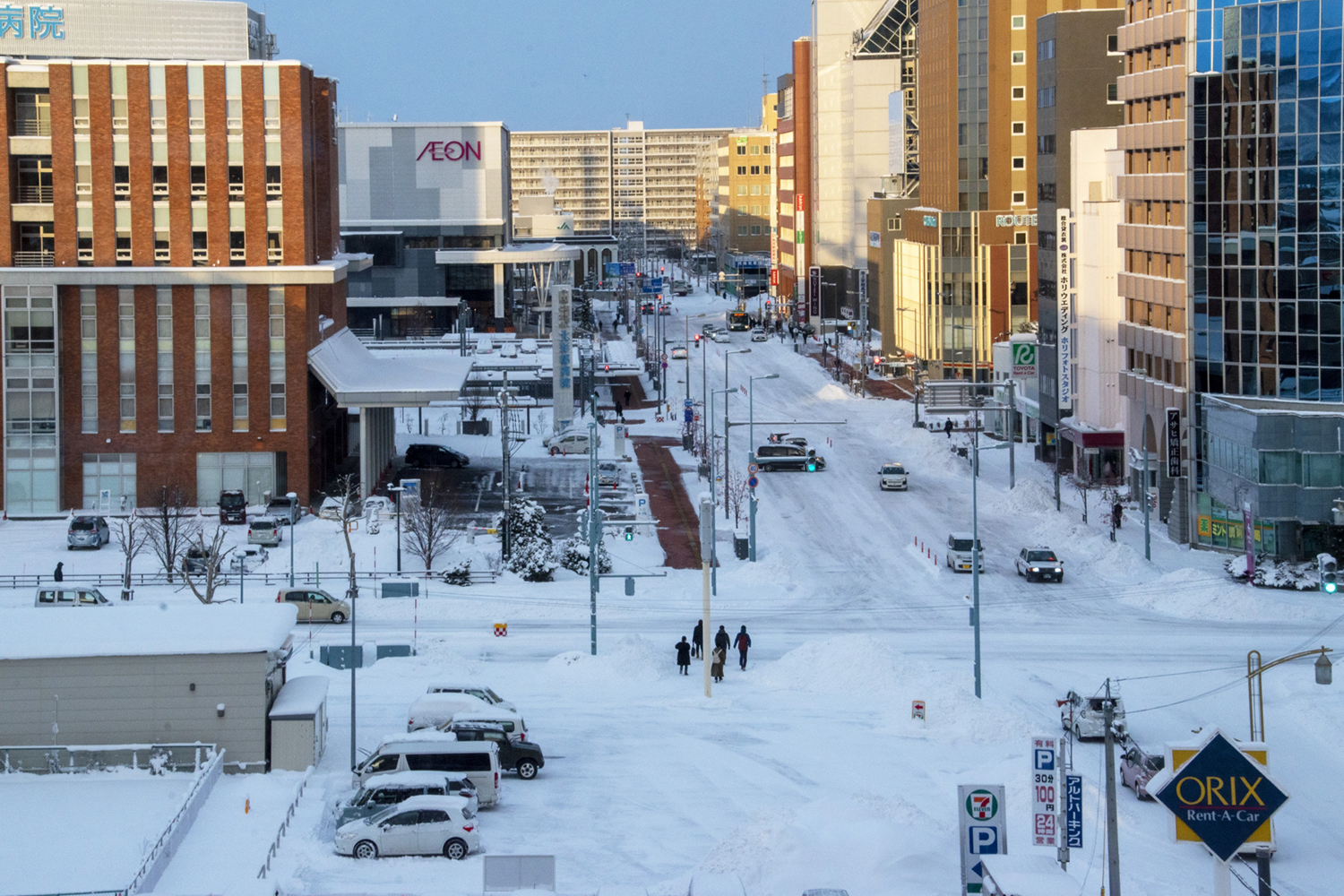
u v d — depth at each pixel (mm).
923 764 51156
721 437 131625
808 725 56656
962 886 37312
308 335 100062
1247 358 85625
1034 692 60812
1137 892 38594
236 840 42188
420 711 53250
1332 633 70188
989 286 147375
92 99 97375
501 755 49719
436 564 85312
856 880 38562
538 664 66625
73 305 98250
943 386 118938
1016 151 148375
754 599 79250
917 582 82625
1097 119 113188
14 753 48281
